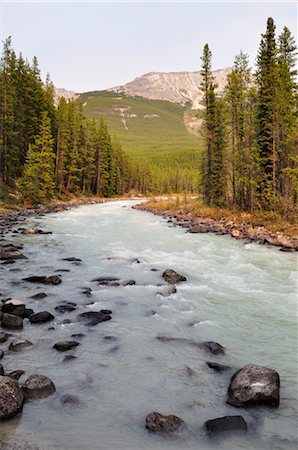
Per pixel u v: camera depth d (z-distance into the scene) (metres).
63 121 64.50
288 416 4.86
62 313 8.43
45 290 10.22
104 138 82.94
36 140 47.38
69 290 10.29
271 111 31.66
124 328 7.77
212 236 22.59
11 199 40.53
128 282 11.16
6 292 9.90
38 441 4.12
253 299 10.08
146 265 13.91
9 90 45.78
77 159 68.00
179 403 5.08
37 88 57.94
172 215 37.41
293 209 29.66
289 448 4.21
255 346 7.16
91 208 47.75
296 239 20.25
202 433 4.42
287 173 31.19
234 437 4.37
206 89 42.03
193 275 12.66
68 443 4.12
